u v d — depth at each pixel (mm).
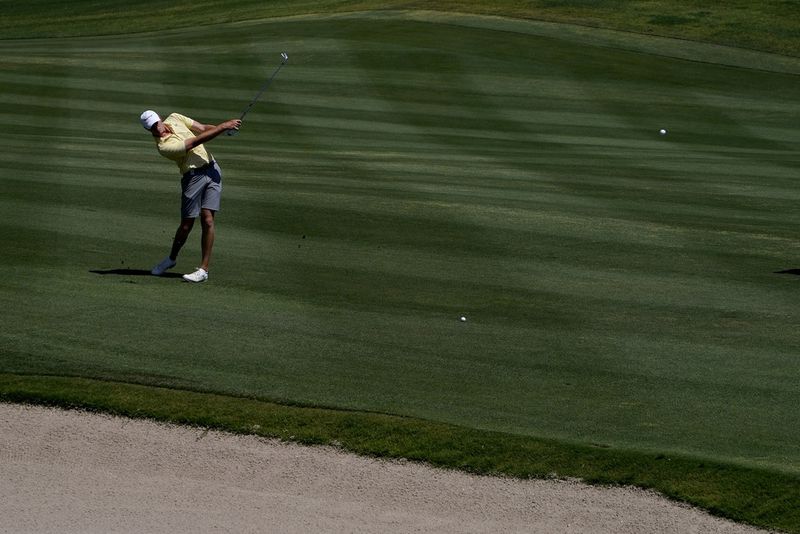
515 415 34562
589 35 160250
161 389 35125
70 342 39094
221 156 86062
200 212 47812
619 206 70312
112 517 28250
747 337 43094
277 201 66562
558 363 39531
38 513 28328
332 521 28391
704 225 65062
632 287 50281
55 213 60688
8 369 36312
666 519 28875
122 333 40281
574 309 46344
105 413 33719
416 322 43656
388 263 53062
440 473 30938
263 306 44875
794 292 50000
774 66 149000
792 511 29109
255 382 36094
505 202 69750
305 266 51875
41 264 49906
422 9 176625
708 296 49031
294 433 32719
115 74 130875
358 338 41312
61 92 118875
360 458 31625
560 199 72000
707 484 30188
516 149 98188
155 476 30516
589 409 35312
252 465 31141
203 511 28719
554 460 31344
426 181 77125
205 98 119250
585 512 29125
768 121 120562
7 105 110500
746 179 84562
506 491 30094
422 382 37031
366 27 161875
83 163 78312
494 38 155375
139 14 197000
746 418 34906
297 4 194250
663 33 163375
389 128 107312
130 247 54125
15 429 32719
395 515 28812
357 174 79062
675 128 115438
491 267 53125
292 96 122000
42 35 178000
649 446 32469
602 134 110125
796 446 32812
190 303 44656
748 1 181625
